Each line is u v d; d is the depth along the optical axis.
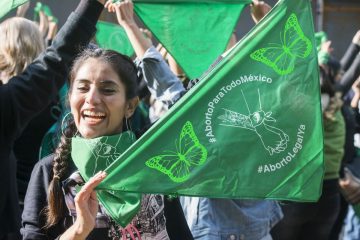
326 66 7.02
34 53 5.51
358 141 8.17
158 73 5.12
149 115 6.19
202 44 5.53
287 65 3.51
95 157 3.58
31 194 3.65
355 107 7.55
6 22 5.54
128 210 3.44
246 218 5.26
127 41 7.11
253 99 3.48
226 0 5.55
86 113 3.63
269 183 3.47
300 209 6.86
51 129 5.09
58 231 3.60
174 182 3.37
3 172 4.33
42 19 7.62
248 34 3.50
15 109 4.19
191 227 5.21
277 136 3.48
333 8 12.08
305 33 3.54
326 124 6.88
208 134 3.42
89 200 3.38
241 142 3.45
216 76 3.44
